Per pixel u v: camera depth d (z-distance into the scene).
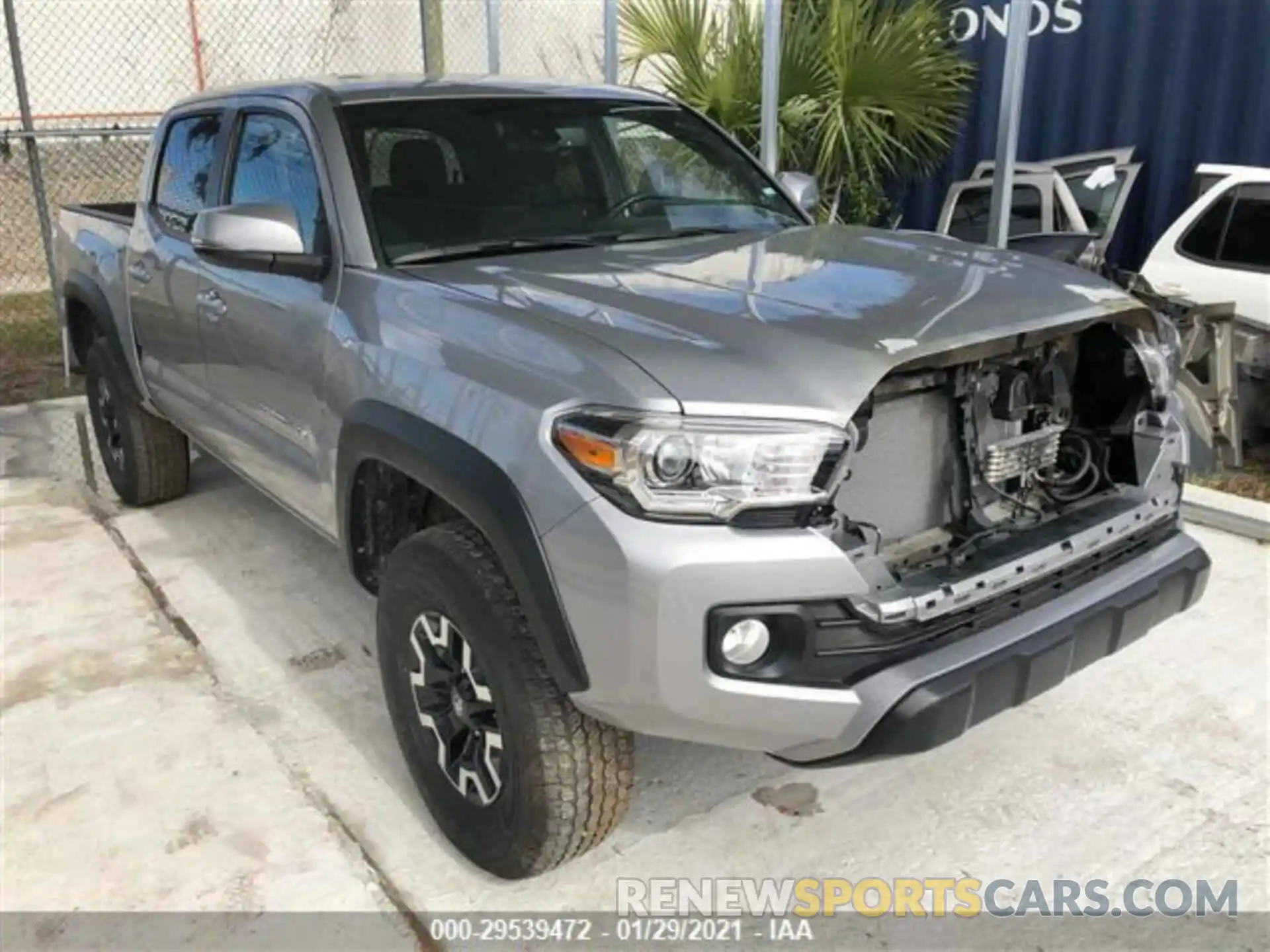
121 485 5.22
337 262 3.15
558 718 2.44
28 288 10.59
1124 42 7.29
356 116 3.39
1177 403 3.02
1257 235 5.87
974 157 8.27
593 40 12.11
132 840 2.88
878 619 2.25
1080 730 3.35
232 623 4.06
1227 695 3.52
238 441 3.88
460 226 3.27
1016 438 2.72
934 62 7.86
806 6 8.05
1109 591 2.64
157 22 12.06
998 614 2.47
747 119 7.86
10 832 2.92
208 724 3.41
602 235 3.43
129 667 3.75
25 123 7.88
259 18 12.40
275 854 2.83
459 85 3.72
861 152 8.02
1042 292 2.74
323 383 3.11
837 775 3.16
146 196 4.57
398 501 3.10
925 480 2.64
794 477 2.18
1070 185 7.47
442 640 2.69
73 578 4.45
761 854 2.84
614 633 2.21
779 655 2.25
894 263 3.02
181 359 4.20
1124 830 2.91
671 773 3.17
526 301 2.68
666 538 2.15
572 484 2.23
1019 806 3.01
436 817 2.85
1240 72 6.79
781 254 3.16
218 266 3.70
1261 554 4.54
